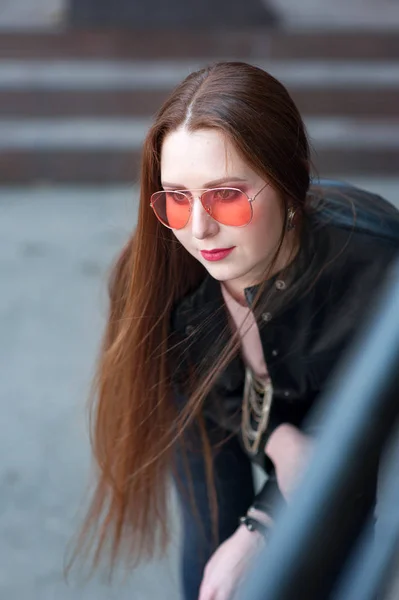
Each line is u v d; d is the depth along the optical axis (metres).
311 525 0.94
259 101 1.87
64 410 5.07
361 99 9.98
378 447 0.96
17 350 5.78
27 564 3.86
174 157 1.90
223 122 1.82
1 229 8.05
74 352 5.74
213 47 10.52
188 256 2.23
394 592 1.25
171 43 10.52
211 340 2.33
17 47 10.43
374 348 1.00
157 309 2.30
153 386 2.44
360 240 2.15
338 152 9.38
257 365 2.39
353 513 0.97
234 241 1.94
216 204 1.90
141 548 2.80
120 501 2.64
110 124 9.84
